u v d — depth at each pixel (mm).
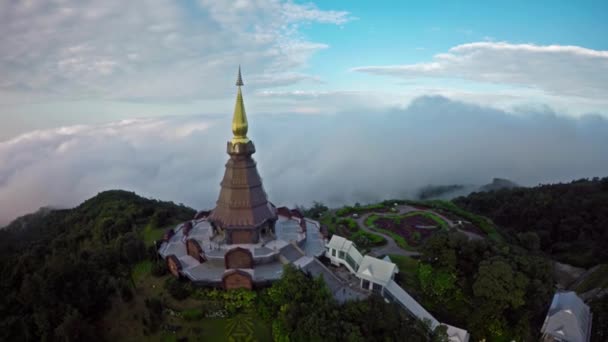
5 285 67062
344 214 108562
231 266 66438
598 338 61688
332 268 70938
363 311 49688
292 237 78625
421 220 102000
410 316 56125
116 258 72688
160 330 55094
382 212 109562
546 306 62469
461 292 60875
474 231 95250
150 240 91938
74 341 49875
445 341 49250
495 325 54781
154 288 64812
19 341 52344
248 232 72938
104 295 59375
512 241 95500
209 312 57625
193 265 69188
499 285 53500
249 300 59250
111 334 56156
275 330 51219
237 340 52719
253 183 74625
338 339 45781
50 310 53250
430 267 64188
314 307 50781
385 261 63375
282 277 56875
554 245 113562
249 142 73812
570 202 126625
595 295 80250
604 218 113375
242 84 71000
